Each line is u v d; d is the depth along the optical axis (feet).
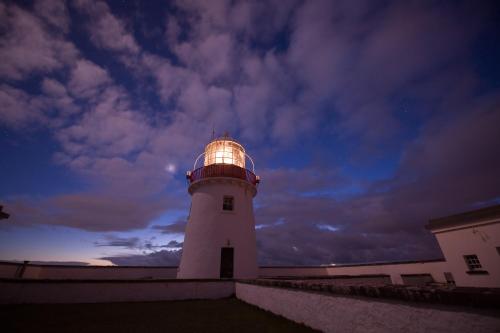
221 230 41.50
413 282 47.52
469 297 8.21
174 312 22.74
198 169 48.29
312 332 15.51
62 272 47.78
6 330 16.11
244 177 47.67
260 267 61.72
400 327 10.53
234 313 22.15
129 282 29.27
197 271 38.70
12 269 41.70
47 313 21.15
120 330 16.87
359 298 12.78
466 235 38.27
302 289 17.83
